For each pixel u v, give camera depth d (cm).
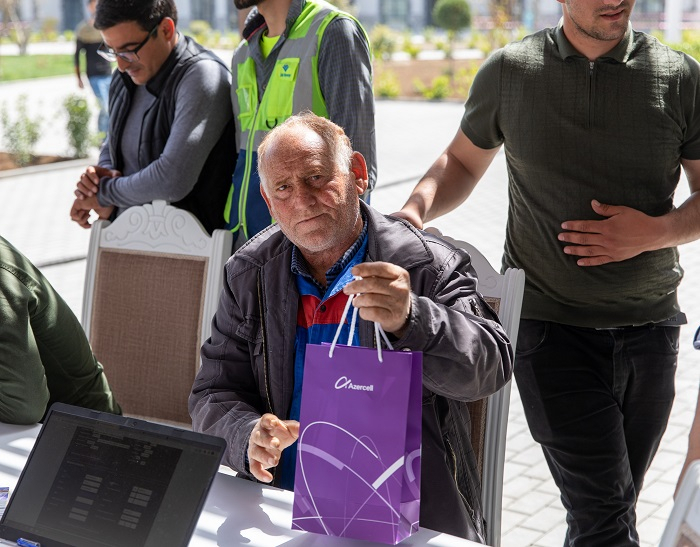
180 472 163
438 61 2441
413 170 1094
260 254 210
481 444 228
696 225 264
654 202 271
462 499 200
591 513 275
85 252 775
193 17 3797
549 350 281
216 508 182
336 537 170
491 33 2489
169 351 290
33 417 224
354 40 306
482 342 185
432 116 1591
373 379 158
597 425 274
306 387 163
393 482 157
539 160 274
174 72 337
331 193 191
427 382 185
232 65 338
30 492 173
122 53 330
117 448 170
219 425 201
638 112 264
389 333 177
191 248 287
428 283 200
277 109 314
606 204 269
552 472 286
